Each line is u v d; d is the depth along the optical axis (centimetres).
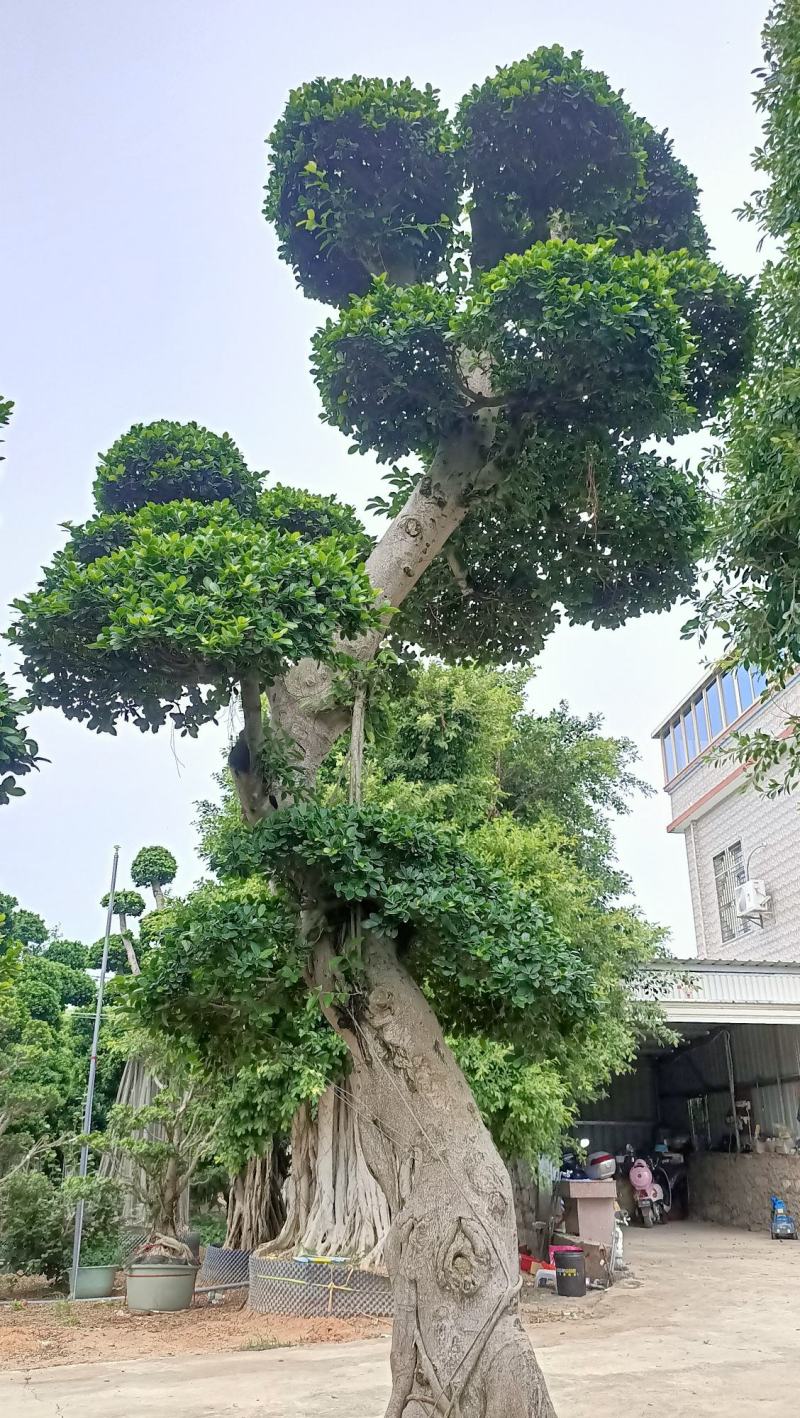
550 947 473
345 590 468
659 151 651
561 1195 1357
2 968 497
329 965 469
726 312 600
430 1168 453
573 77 590
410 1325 434
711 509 652
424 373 538
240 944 465
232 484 653
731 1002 1588
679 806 2259
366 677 565
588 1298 1088
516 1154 1136
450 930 450
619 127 603
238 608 441
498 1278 434
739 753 709
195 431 667
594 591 700
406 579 587
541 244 504
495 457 574
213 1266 1269
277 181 636
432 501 588
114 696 515
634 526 652
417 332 516
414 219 621
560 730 1666
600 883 1413
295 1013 544
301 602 453
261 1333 921
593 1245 1199
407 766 1202
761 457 570
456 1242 436
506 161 619
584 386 529
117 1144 1245
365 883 450
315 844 454
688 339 567
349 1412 603
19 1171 1307
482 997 519
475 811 1247
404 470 632
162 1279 1085
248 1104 1091
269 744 514
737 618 614
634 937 1317
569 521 646
